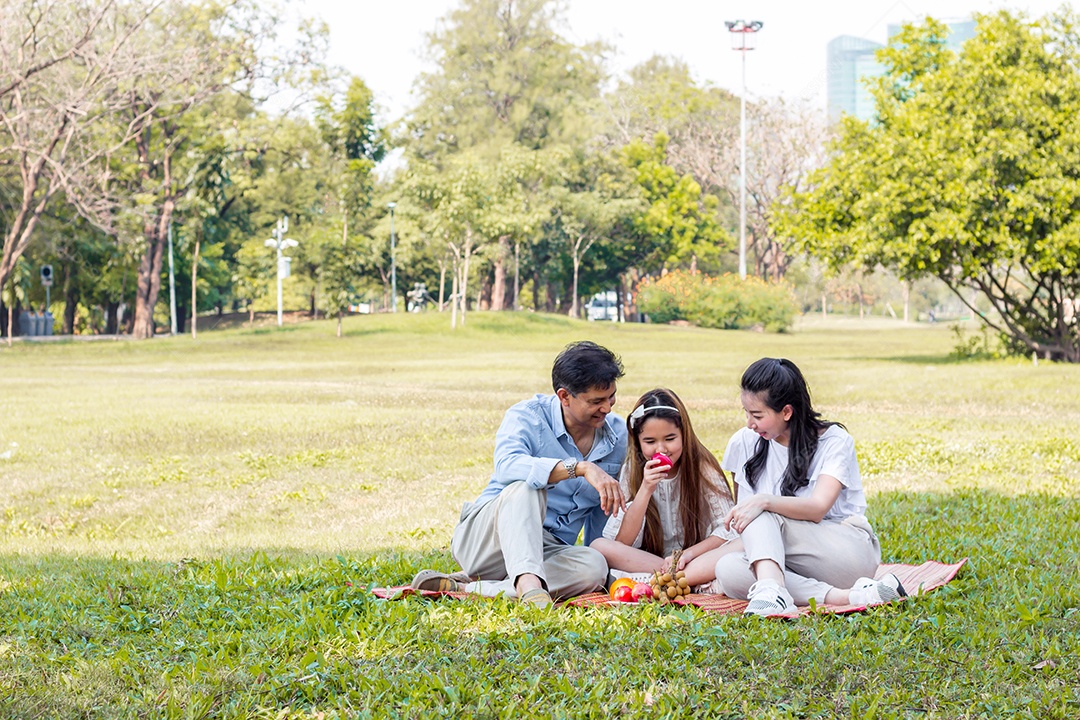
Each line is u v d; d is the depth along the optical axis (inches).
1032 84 1004.6
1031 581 201.3
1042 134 1024.9
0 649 162.6
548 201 2342.5
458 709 134.9
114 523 347.6
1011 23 1045.8
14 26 1228.5
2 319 2208.4
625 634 162.2
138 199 1638.8
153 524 344.8
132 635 171.8
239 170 1988.2
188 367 1157.1
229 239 2477.9
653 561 200.1
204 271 2304.4
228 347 1517.0
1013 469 395.9
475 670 148.5
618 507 188.7
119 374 1050.7
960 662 151.6
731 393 759.7
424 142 2479.1
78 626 176.4
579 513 208.4
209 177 1863.9
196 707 136.3
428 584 192.7
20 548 302.8
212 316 2906.0
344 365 1161.4
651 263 2684.5
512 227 1873.8
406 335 1739.7
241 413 641.6
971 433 506.3
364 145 2197.3
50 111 1311.5
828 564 188.2
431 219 1895.9
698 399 710.5
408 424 582.9
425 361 1218.6
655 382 856.3
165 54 1379.2
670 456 199.6
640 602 184.2
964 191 995.3
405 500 372.2
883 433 513.3
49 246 1780.3
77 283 2116.1
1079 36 1062.4
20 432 558.3
